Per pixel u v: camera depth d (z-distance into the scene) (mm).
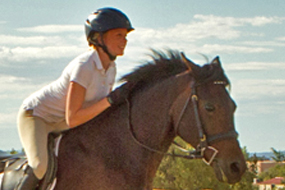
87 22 6238
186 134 5742
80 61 5918
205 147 5598
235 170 5520
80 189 5840
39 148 5797
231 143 5531
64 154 5969
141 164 5910
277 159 63750
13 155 6367
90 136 5996
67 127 6258
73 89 5816
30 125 5922
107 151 5902
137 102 6059
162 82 5988
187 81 5805
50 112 6047
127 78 6191
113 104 6047
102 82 6082
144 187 5938
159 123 5922
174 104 5840
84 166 5859
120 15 6184
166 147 6016
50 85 6141
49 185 5859
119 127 6008
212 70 5727
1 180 6070
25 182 5789
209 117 5590
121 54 6207
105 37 6129
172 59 6137
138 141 5938
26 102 6062
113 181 5828
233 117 5660
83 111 5863
